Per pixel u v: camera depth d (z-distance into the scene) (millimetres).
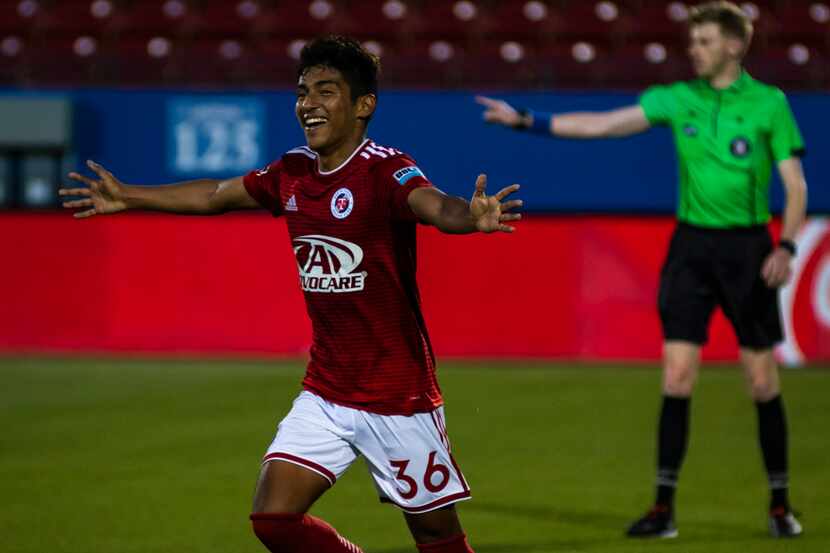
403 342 14188
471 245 44031
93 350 44750
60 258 44906
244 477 25422
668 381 20922
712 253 20938
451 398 36000
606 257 43719
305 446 14172
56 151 47438
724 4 20859
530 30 54625
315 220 14039
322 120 13828
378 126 47406
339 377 14367
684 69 50438
